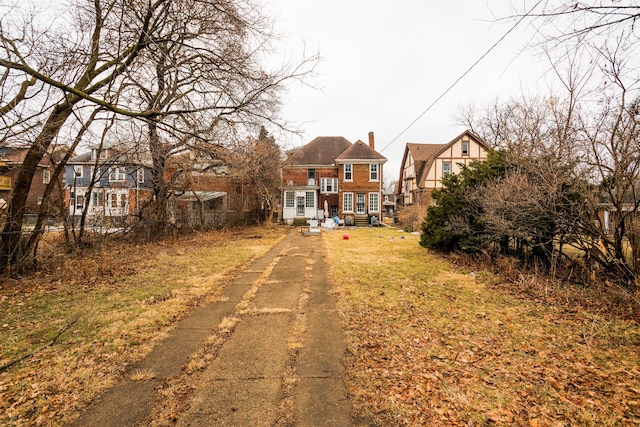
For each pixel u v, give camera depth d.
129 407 3.17
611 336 4.70
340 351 4.34
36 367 3.88
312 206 31.09
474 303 6.37
